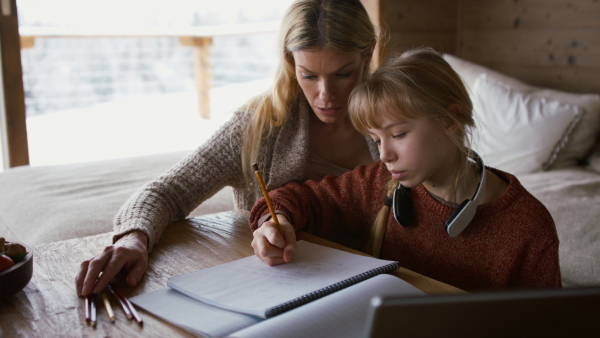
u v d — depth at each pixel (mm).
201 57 5590
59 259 955
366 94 902
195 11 5457
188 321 713
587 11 2676
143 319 738
